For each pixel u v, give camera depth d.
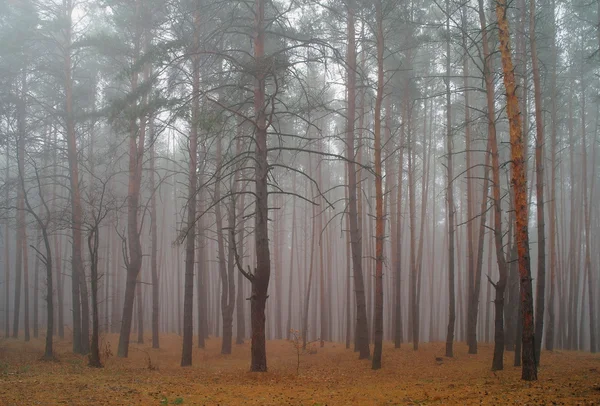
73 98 25.69
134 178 23.73
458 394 11.17
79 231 24.17
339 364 19.95
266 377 15.23
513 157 13.15
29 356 20.83
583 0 24.94
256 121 16.78
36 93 30.39
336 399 11.17
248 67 16.09
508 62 13.47
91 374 15.44
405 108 26.25
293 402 10.70
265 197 16.11
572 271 31.88
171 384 13.53
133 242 23.34
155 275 27.78
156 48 17.12
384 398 11.25
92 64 30.17
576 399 9.27
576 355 22.95
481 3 18.23
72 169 24.70
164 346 28.20
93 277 18.20
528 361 12.92
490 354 22.11
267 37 19.69
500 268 16.80
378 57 19.81
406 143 28.94
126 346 22.61
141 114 16.94
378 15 20.00
